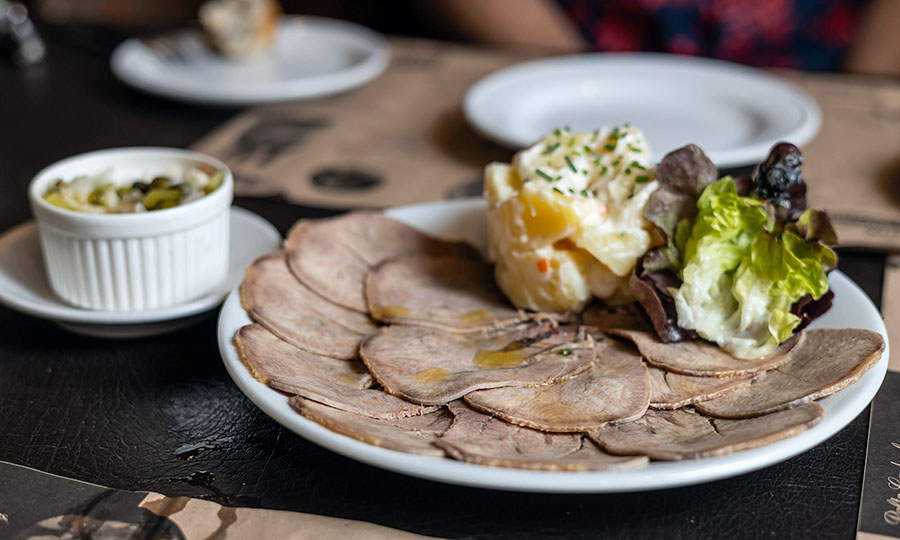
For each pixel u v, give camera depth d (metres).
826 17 1.32
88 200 0.62
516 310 0.61
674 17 1.34
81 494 0.51
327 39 1.08
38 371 0.59
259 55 1.01
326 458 0.54
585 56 1.06
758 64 1.34
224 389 0.58
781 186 0.57
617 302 0.61
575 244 0.60
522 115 0.87
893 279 0.66
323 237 0.64
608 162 0.62
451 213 0.68
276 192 0.77
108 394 0.58
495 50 1.10
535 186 0.60
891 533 0.50
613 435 0.51
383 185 0.78
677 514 0.51
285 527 0.50
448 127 0.89
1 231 0.71
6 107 0.92
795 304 0.57
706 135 0.84
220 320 0.56
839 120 0.89
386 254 0.65
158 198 0.62
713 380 0.55
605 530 0.50
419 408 0.53
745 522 0.50
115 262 0.61
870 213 0.73
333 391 0.53
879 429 0.55
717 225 0.57
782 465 0.53
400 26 1.49
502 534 0.50
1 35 1.06
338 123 0.89
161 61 1.00
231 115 0.91
